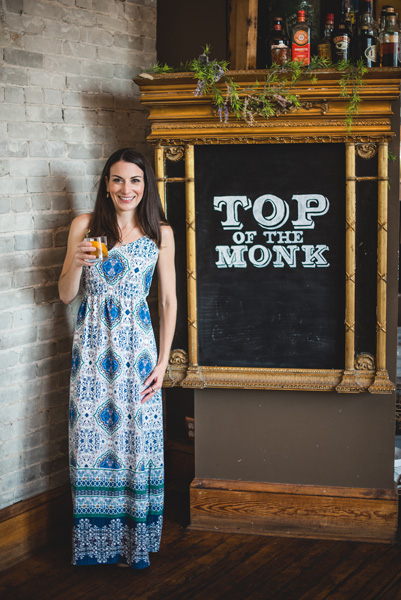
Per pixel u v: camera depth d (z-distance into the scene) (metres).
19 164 2.63
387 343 2.82
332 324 2.77
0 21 2.51
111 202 2.56
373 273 2.71
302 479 2.91
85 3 2.82
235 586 2.51
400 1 5.39
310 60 2.67
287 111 2.65
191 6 3.10
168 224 2.70
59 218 2.81
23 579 2.59
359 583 2.51
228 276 2.82
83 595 2.47
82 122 2.87
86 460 2.57
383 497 2.82
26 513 2.76
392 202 2.72
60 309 2.86
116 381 2.52
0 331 2.62
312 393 2.86
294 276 2.77
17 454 2.74
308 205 2.72
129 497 2.59
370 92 2.57
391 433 2.82
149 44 3.13
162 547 2.82
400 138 2.71
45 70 2.69
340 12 2.80
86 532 2.62
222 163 2.76
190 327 2.84
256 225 2.77
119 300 2.52
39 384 2.80
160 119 2.74
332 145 2.68
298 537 2.89
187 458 3.42
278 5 2.76
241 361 2.86
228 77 2.62
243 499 2.93
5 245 2.60
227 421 2.95
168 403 3.50
